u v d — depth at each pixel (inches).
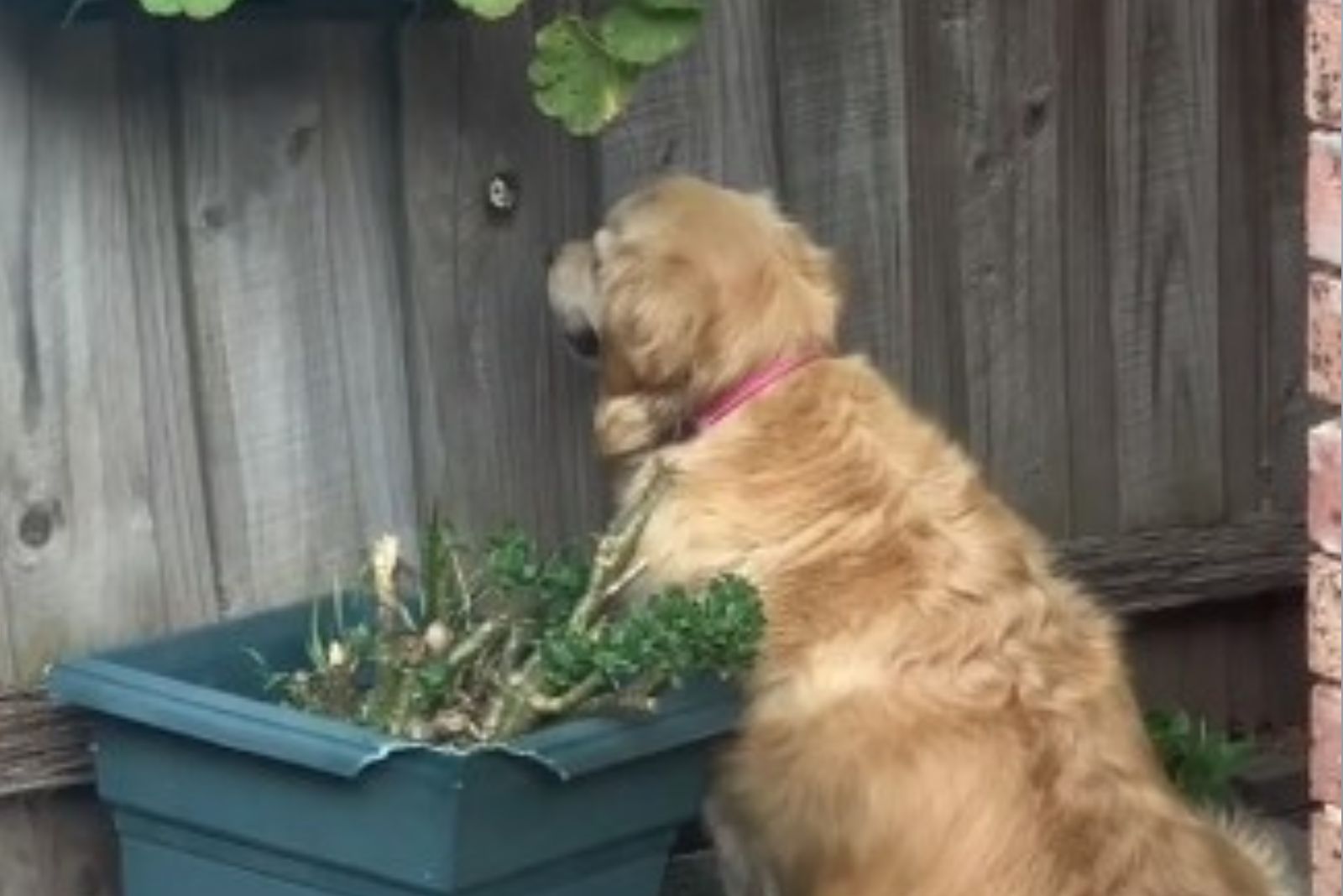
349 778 148.6
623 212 170.6
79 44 166.4
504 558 161.2
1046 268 204.8
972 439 203.5
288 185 174.6
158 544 173.0
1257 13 211.2
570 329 176.1
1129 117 206.5
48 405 168.6
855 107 194.7
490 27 179.9
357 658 163.6
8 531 168.4
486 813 148.0
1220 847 160.1
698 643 153.3
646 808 159.3
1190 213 210.7
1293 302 217.0
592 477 188.5
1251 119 212.2
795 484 164.9
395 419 180.2
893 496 165.3
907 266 198.7
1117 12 204.8
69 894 174.4
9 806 171.6
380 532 180.5
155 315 171.2
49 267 167.5
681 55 187.0
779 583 163.5
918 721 159.3
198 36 170.1
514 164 182.2
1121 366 209.8
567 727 151.6
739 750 164.6
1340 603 133.0
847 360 170.7
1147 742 170.1
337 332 177.5
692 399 167.5
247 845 156.9
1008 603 163.8
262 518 176.2
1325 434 132.7
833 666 161.9
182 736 156.4
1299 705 223.1
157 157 169.9
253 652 170.9
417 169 178.7
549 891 155.4
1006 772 157.4
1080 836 155.4
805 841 163.3
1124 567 210.7
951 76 198.4
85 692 160.6
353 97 176.1
